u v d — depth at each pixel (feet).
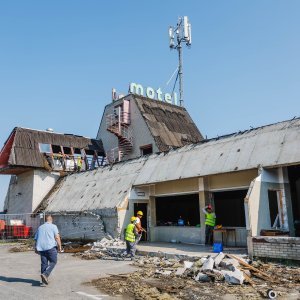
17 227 95.61
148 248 57.57
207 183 62.28
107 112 125.59
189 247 57.06
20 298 28.19
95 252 60.59
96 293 29.66
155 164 73.97
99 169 93.50
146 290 29.73
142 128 109.70
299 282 32.17
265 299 26.76
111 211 71.20
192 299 27.12
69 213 84.28
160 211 74.38
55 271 41.96
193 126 124.88
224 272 33.65
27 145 106.63
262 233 45.70
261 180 49.49
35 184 104.68
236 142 60.49
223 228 57.82
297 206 54.44
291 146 50.42
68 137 119.24
